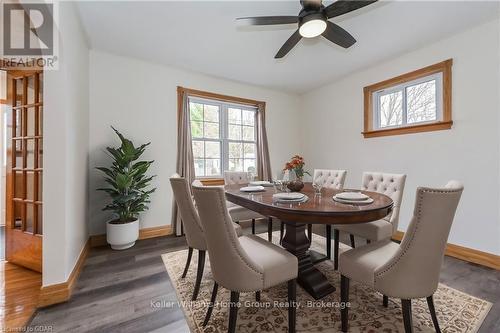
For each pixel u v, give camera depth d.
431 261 1.17
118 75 3.00
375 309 1.57
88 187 2.74
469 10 2.10
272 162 4.41
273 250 1.45
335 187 2.76
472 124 2.38
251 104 4.13
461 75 2.45
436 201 1.10
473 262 2.34
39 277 2.02
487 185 2.29
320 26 1.72
